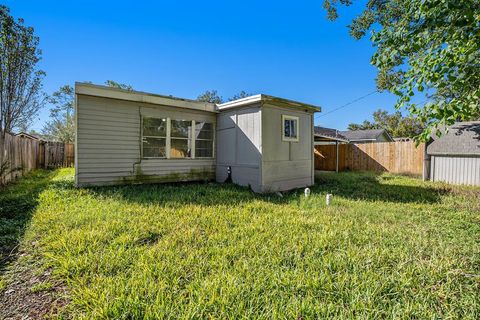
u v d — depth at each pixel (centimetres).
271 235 311
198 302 177
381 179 923
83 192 545
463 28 241
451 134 895
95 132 613
